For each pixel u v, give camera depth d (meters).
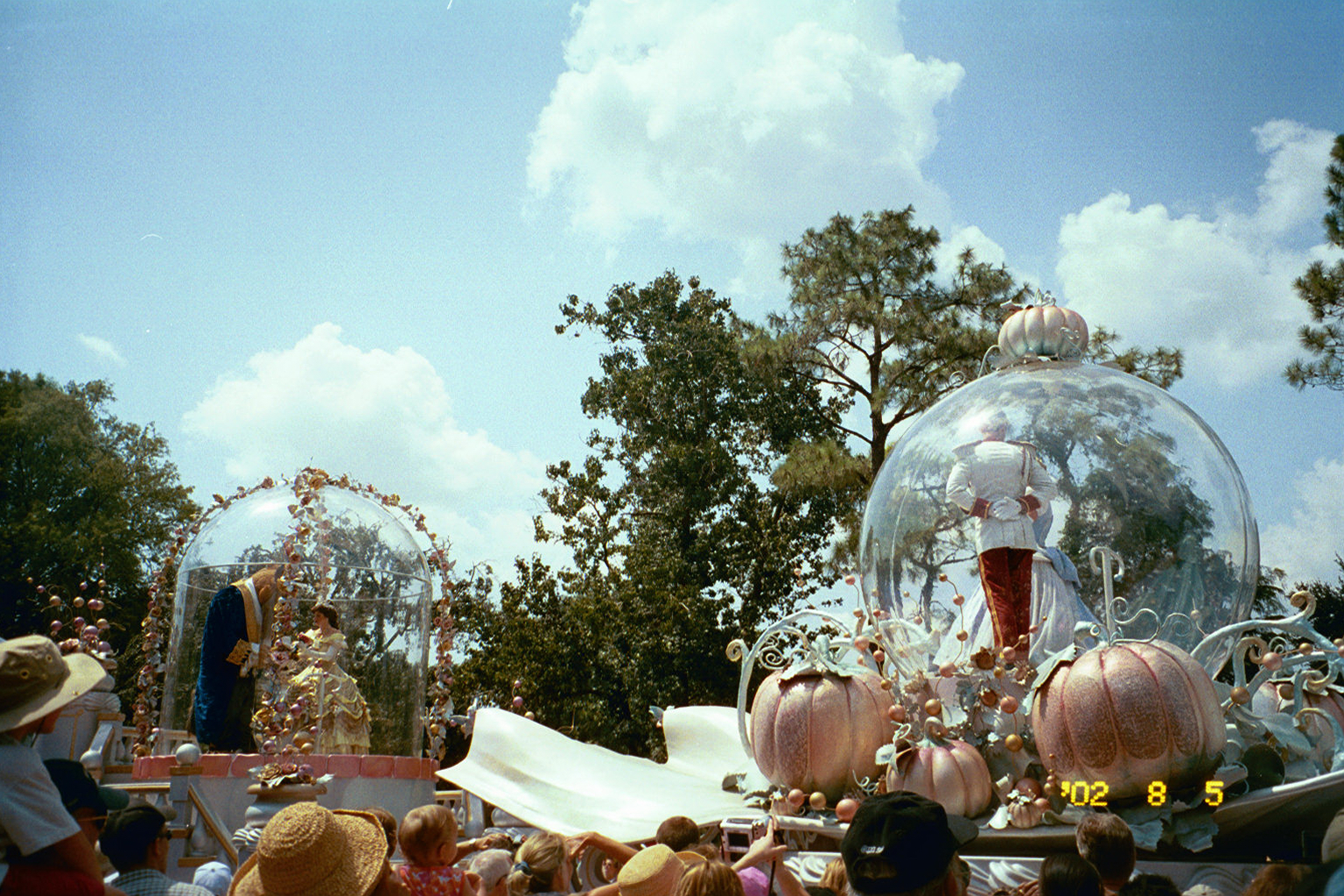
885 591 8.33
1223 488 7.88
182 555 11.71
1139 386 8.22
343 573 11.27
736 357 34.47
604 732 29.75
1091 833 4.24
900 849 2.80
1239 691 6.36
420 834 4.74
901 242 26.67
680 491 34.62
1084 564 7.57
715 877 3.31
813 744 6.89
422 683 11.88
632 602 30.95
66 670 3.85
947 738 6.73
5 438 34.94
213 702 9.95
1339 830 3.30
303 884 3.51
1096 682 5.96
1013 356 8.62
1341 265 17.92
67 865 3.56
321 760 9.51
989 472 7.59
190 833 8.32
